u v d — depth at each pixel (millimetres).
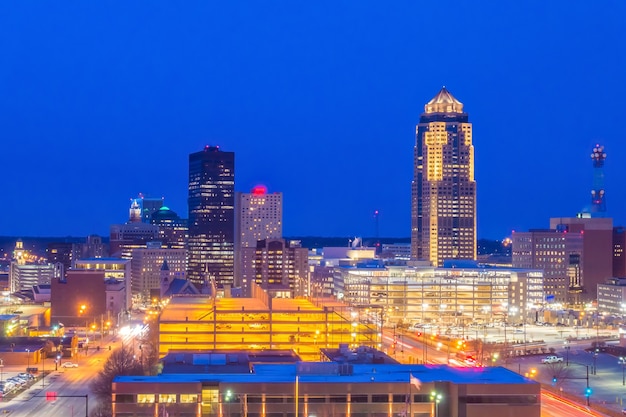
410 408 198000
